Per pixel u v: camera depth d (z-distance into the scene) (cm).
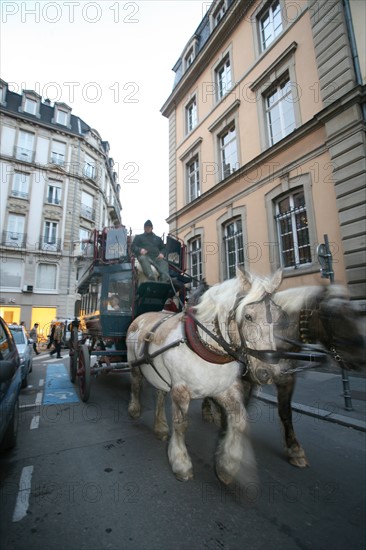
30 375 852
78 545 199
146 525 218
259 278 252
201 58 1345
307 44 880
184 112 1519
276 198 939
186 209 1377
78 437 381
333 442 363
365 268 670
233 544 199
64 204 2609
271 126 1023
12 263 2359
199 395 269
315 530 211
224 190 1152
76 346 696
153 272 505
